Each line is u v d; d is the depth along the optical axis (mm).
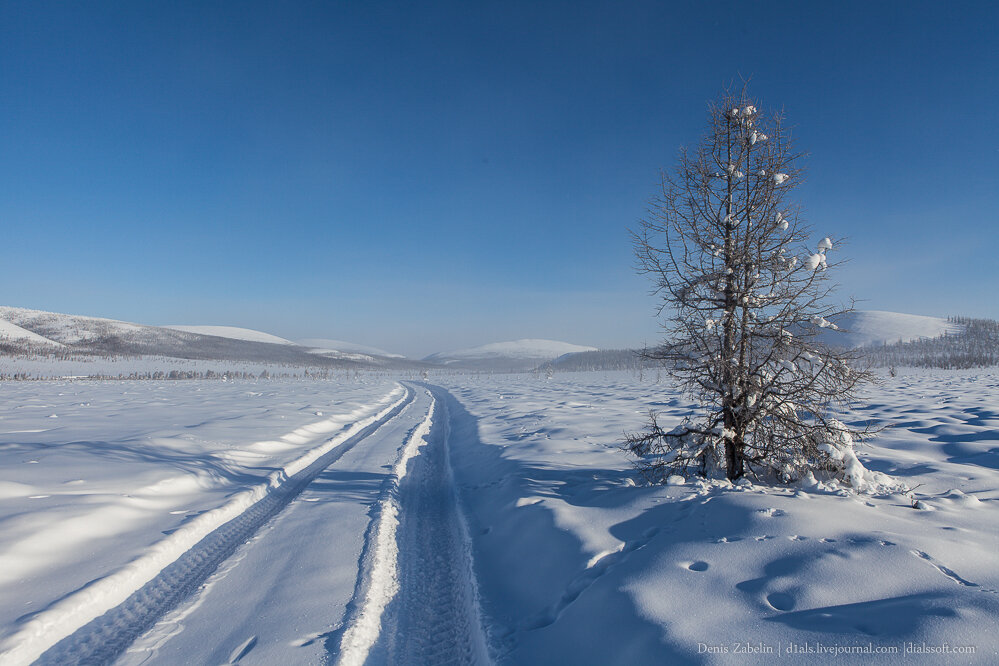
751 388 6504
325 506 7516
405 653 3842
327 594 4598
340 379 80750
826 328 6301
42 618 3844
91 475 7844
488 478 9219
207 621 4117
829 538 4203
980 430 11234
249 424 15727
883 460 8586
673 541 4477
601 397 26312
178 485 7969
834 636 2787
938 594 3156
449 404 29281
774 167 6605
